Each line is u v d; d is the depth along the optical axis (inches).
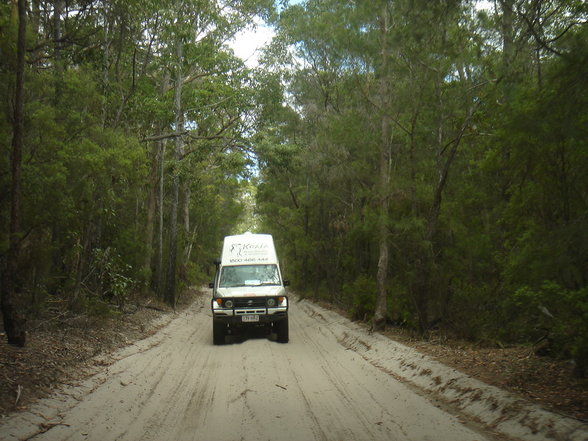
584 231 262.5
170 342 580.4
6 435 221.9
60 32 596.7
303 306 1171.9
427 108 535.5
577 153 284.2
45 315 517.3
